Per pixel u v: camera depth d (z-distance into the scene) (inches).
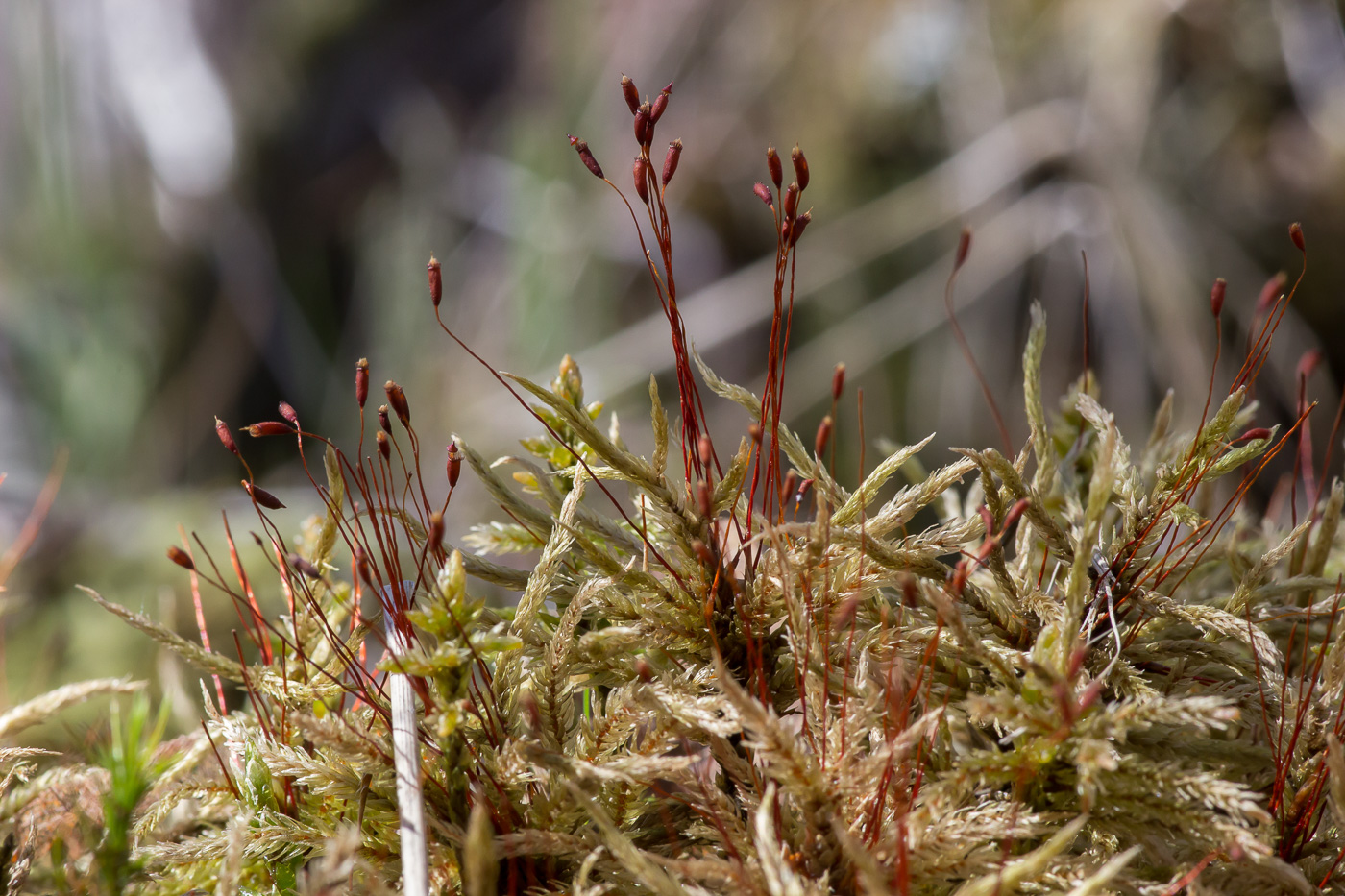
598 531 10.9
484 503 36.8
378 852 10.4
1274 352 32.9
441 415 41.8
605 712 10.4
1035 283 36.5
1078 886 9.9
